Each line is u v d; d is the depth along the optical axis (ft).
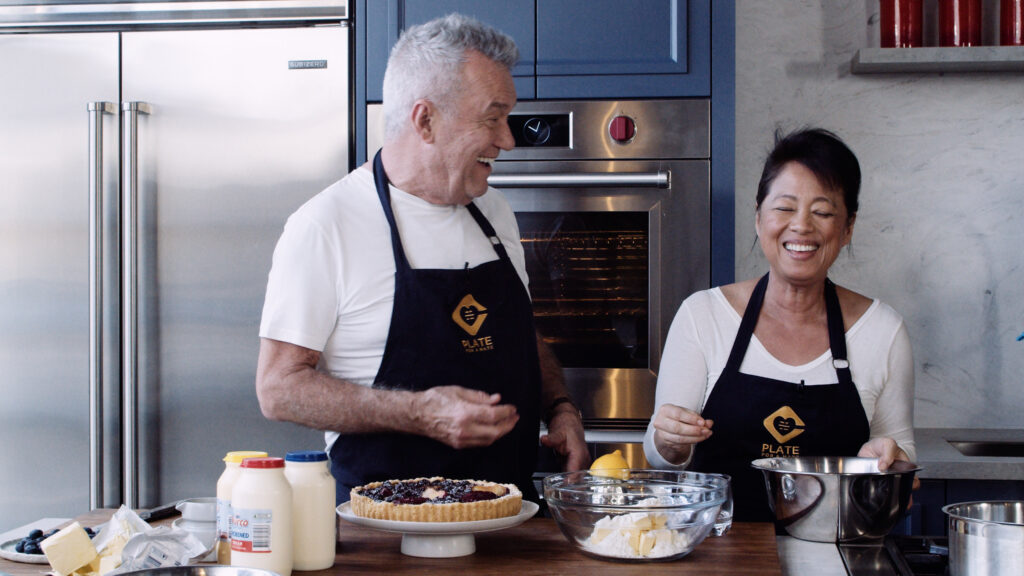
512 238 6.46
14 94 8.89
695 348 6.28
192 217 8.78
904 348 6.11
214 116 8.79
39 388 8.86
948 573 4.15
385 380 5.60
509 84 5.71
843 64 9.91
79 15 8.87
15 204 8.87
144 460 8.82
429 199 5.82
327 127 8.73
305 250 5.49
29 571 4.28
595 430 8.77
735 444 6.12
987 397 9.85
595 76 8.75
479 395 5.07
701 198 8.66
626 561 4.24
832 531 4.80
